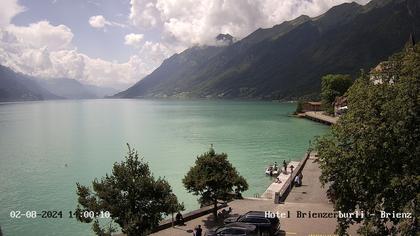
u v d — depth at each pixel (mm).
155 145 117750
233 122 190375
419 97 24203
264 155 95938
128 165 32156
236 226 31469
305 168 70938
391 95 26328
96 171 81562
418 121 24703
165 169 80375
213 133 144375
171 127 172625
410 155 24328
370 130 25703
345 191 27406
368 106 26984
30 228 46625
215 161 41188
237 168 79938
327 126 161625
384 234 25234
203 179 40219
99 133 154500
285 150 103312
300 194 52406
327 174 28016
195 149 107938
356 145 26453
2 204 57125
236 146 111500
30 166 87250
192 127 169500
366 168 25562
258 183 66375
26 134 152875
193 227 39500
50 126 188750
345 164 27250
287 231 35469
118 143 124250
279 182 61938
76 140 133500
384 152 25172
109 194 30828
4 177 75688
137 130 163000
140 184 30891
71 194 62562
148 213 31203
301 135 133500
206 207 45906
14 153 106062
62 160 94938
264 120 198875
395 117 24922
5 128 178125
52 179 73938
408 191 23828
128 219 30266
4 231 45719
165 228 39438
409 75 26281
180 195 59125
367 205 26625
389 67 29359
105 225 46344
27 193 63438
